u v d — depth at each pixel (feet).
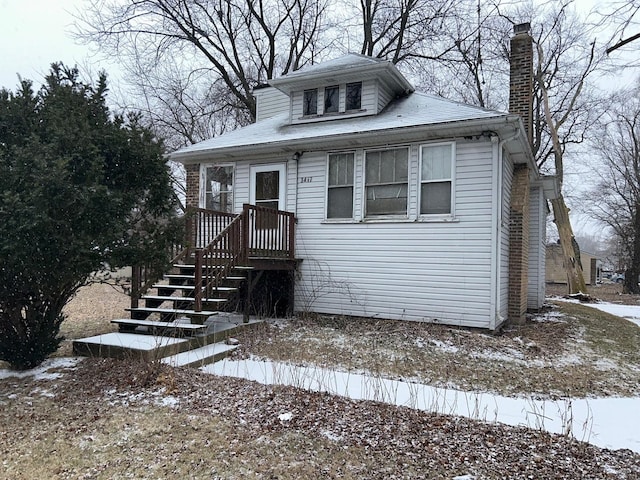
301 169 34.30
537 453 12.04
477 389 18.40
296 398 15.72
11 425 13.83
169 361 19.25
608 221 107.24
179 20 72.28
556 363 22.65
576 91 69.46
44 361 20.04
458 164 28.63
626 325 36.94
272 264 30.73
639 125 92.27
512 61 35.35
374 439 12.62
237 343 23.63
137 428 13.32
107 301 43.91
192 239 31.42
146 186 20.27
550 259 116.16
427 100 35.91
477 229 27.96
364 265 31.63
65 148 17.03
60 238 16.34
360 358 21.95
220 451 11.85
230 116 79.71
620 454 12.30
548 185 41.70
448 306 28.73
